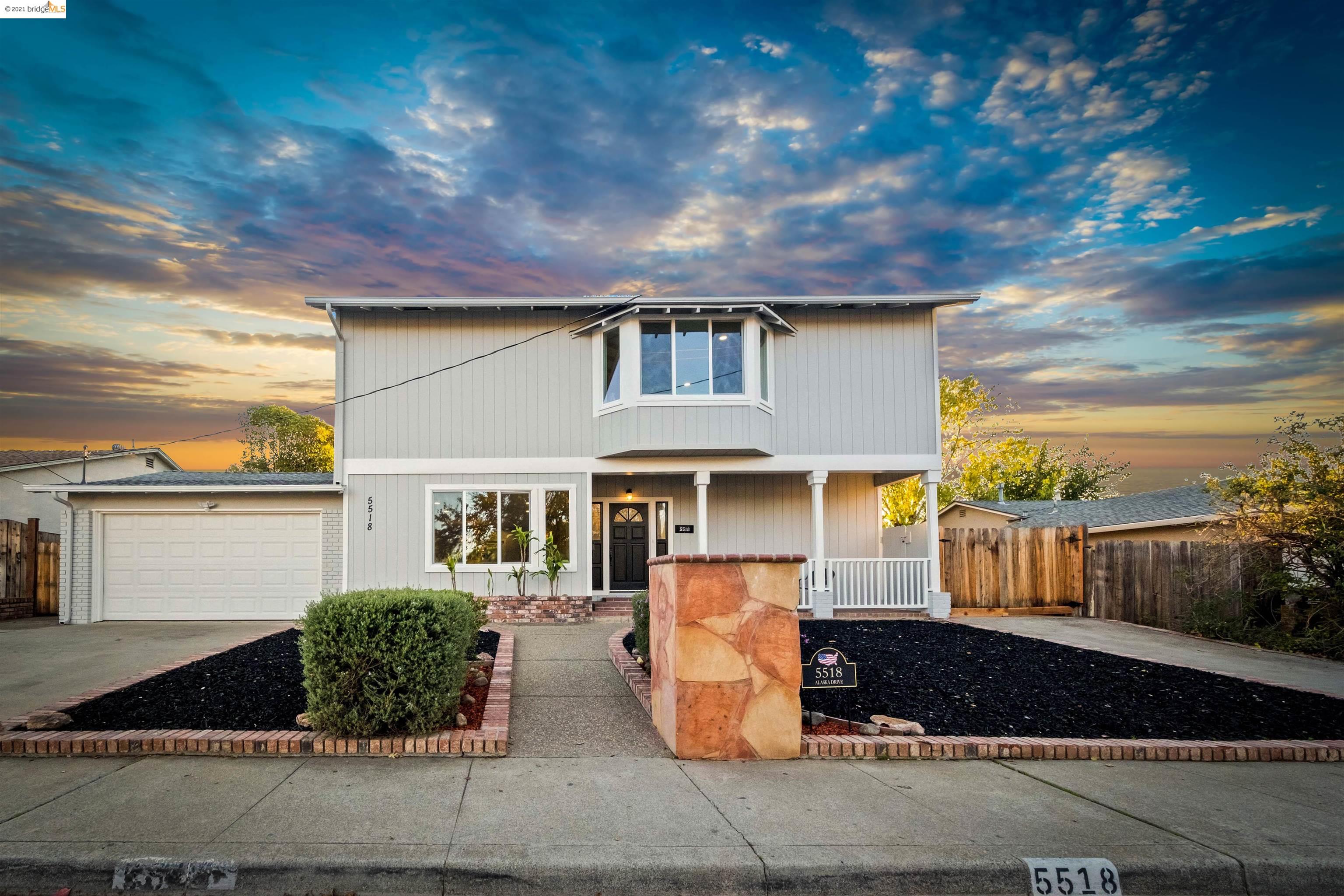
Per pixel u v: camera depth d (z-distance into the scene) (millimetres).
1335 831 5016
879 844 4641
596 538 17906
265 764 5938
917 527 16891
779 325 16000
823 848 4562
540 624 14633
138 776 5613
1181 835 4887
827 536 17859
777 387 16328
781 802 5309
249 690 7645
